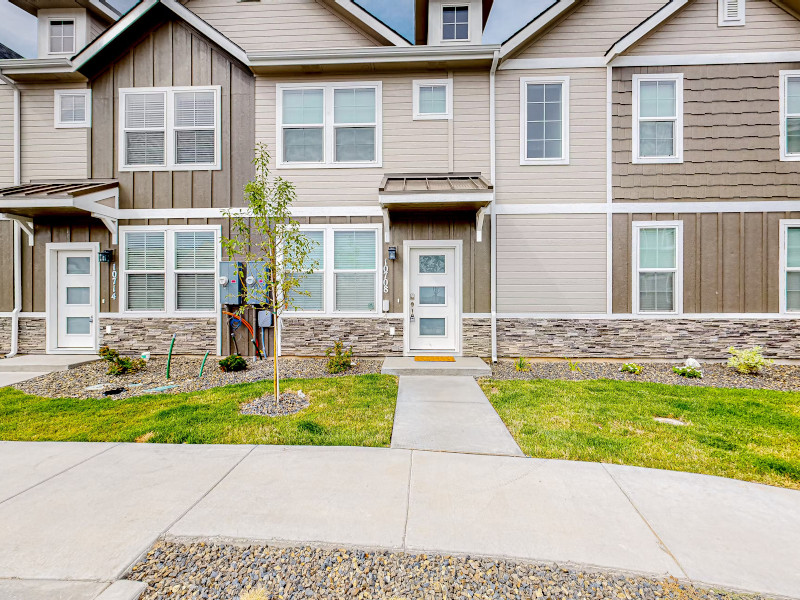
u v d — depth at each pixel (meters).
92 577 2.07
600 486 2.97
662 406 4.78
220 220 7.74
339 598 1.97
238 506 2.69
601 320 7.52
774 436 3.87
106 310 7.80
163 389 5.62
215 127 7.74
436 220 7.55
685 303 7.38
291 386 5.63
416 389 5.57
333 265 7.65
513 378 6.32
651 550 2.28
